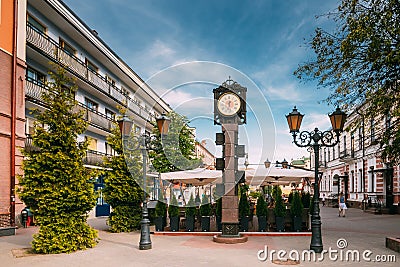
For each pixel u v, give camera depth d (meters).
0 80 14.93
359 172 31.36
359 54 10.80
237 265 7.84
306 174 13.95
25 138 16.25
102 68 25.83
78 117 10.04
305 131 10.09
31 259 8.50
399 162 11.35
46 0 17.91
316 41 11.49
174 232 12.73
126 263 8.07
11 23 15.75
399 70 10.50
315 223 9.43
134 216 13.93
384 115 10.95
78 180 9.65
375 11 10.14
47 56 18.05
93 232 10.20
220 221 13.08
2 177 14.65
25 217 15.50
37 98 17.73
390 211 24.12
